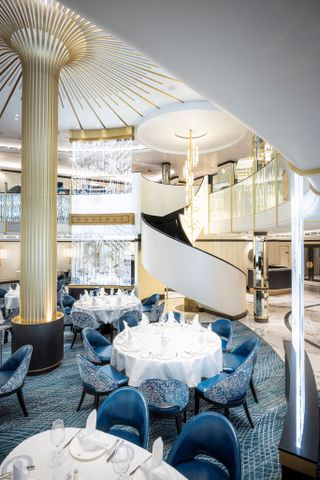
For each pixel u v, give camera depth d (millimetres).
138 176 11281
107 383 3621
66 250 16797
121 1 1021
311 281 18484
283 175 5941
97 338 5000
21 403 3805
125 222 10953
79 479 1795
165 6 1021
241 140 10156
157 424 3676
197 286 8430
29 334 5004
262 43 1151
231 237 15570
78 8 1094
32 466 1873
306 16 994
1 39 5133
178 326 5020
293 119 1795
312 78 1367
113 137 9961
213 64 1321
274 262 17875
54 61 5289
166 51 1279
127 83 6801
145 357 3709
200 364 3727
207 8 1009
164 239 8602
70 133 10195
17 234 12109
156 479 1747
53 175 5414
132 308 7195
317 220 5660
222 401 3412
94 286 11125
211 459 3057
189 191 8695
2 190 15141
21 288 5242
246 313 9469
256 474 2865
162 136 9586
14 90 7207
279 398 4316
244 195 9094
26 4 4363
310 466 2549
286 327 8062
